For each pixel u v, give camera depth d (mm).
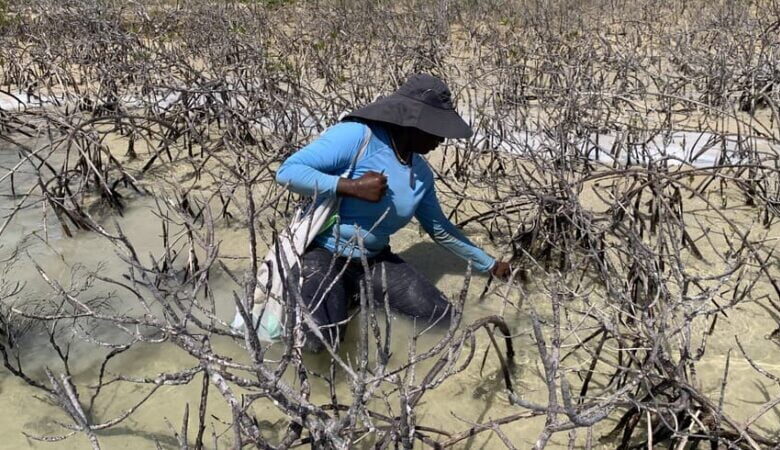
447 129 2512
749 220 3789
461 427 2391
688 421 2164
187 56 6152
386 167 2623
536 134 3959
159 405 2445
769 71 5895
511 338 2592
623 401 1999
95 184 4070
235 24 7531
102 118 3512
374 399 2459
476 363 2686
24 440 2279
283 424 2354
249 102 4406
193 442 2285
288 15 9273
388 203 2662
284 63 5656
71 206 3744
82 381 2539
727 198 4039
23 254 3383
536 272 3328
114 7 7652
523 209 3566
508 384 2520
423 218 2881
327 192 2564
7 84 6301
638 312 2607
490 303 3090
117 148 4801
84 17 6867
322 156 2570
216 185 4176
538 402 2490
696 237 3629
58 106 5348
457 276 3330
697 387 2312
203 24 6859
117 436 2314
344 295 2701
